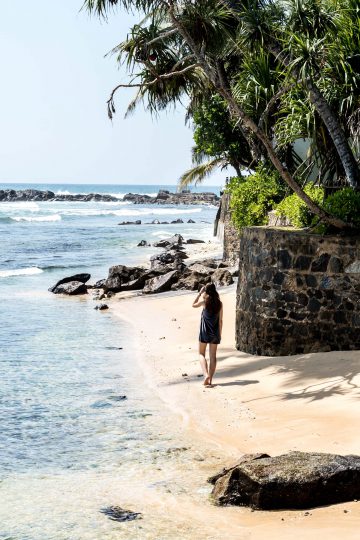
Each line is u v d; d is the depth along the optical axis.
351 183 14.66
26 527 7.38
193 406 11.77
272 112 21.22
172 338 17.97
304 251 13.70
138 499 8.09
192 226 76.75
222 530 7.10
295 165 23.81
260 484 7.52
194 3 14.09
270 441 9.78
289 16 14.12
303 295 13.75
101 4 14.24
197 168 45.28
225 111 30.05
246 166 31.78
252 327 14.55
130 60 14.60
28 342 17.73
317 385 11.83
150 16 15.09
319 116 15.38
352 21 15.02
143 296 25.89
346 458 7.90
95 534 7.16
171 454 9.64
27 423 11.15
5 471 9.11
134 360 15.66
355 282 13.29
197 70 19.70
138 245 50.06
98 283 28.91
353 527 6.71
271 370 13.20
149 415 11.48
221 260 35.53
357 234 13.53
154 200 155.75
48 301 25.31
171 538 6.99
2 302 24.83
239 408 11.42
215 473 8.84
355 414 10.17
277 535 6.75
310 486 7.46
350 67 14.20
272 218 20.52
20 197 154.12
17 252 44.66
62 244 50.97
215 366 12.93
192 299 23.58
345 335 13.41
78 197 159.75
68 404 12.19
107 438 10.38
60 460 9.51
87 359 15.80
